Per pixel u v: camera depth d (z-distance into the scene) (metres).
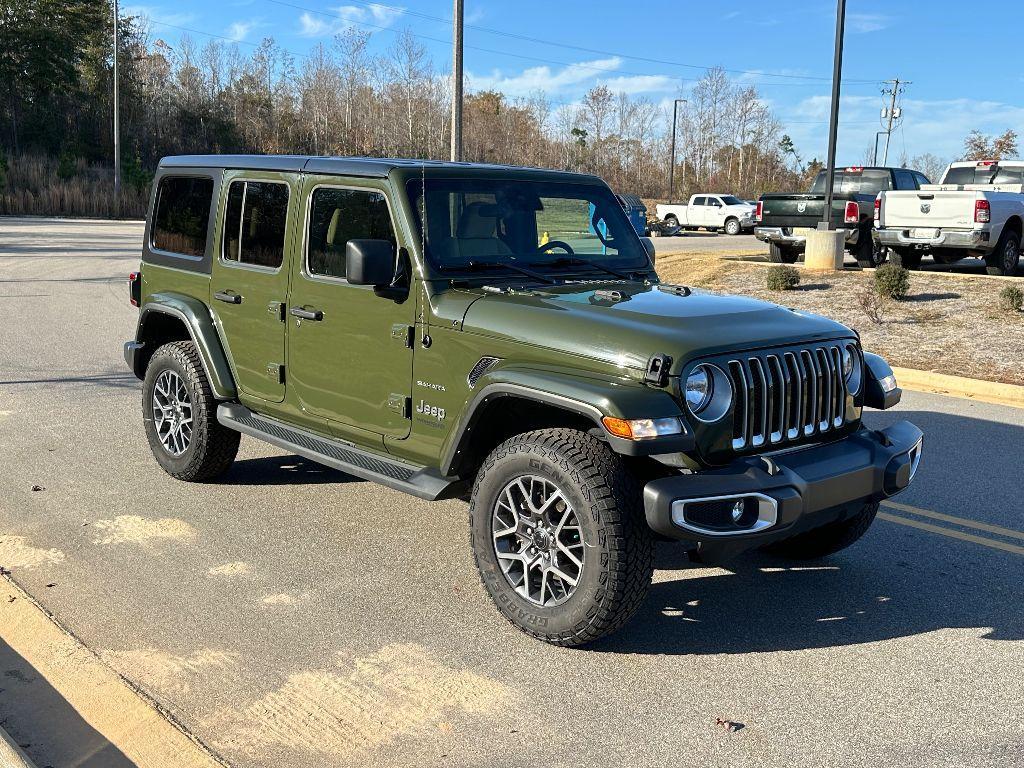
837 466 4.13
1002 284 15.21
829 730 3.49
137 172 56.72
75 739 3.34
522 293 4.55
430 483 4.53
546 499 4.07
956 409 8.94
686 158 102.88
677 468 3.98
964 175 21.78
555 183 5.29
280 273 5.37
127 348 6.57
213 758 3.23
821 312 14.00
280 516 5.68
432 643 4.12
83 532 5.34
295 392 5.38
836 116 17.78
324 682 3.77
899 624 4.43
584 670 3.92
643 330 4.02
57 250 26.39
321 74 92.19
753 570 5.08
